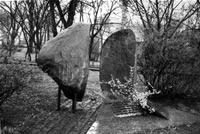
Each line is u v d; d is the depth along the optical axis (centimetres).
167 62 405
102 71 441
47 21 1053
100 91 519
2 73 287
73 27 360
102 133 279
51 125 301
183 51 405
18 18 1205
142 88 417
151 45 412
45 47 358
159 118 335
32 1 1004
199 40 427
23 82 308
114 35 431
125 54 418
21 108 357
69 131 284
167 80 423
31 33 1029
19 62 328
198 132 289
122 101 396
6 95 308
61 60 341
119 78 424
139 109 366
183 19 581
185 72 415
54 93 475
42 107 377
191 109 376
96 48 1314
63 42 351
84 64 342
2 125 280
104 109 370
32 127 291
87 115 349
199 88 434
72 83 337
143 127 300
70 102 423
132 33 411
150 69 418
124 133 279
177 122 322
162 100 418
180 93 436
